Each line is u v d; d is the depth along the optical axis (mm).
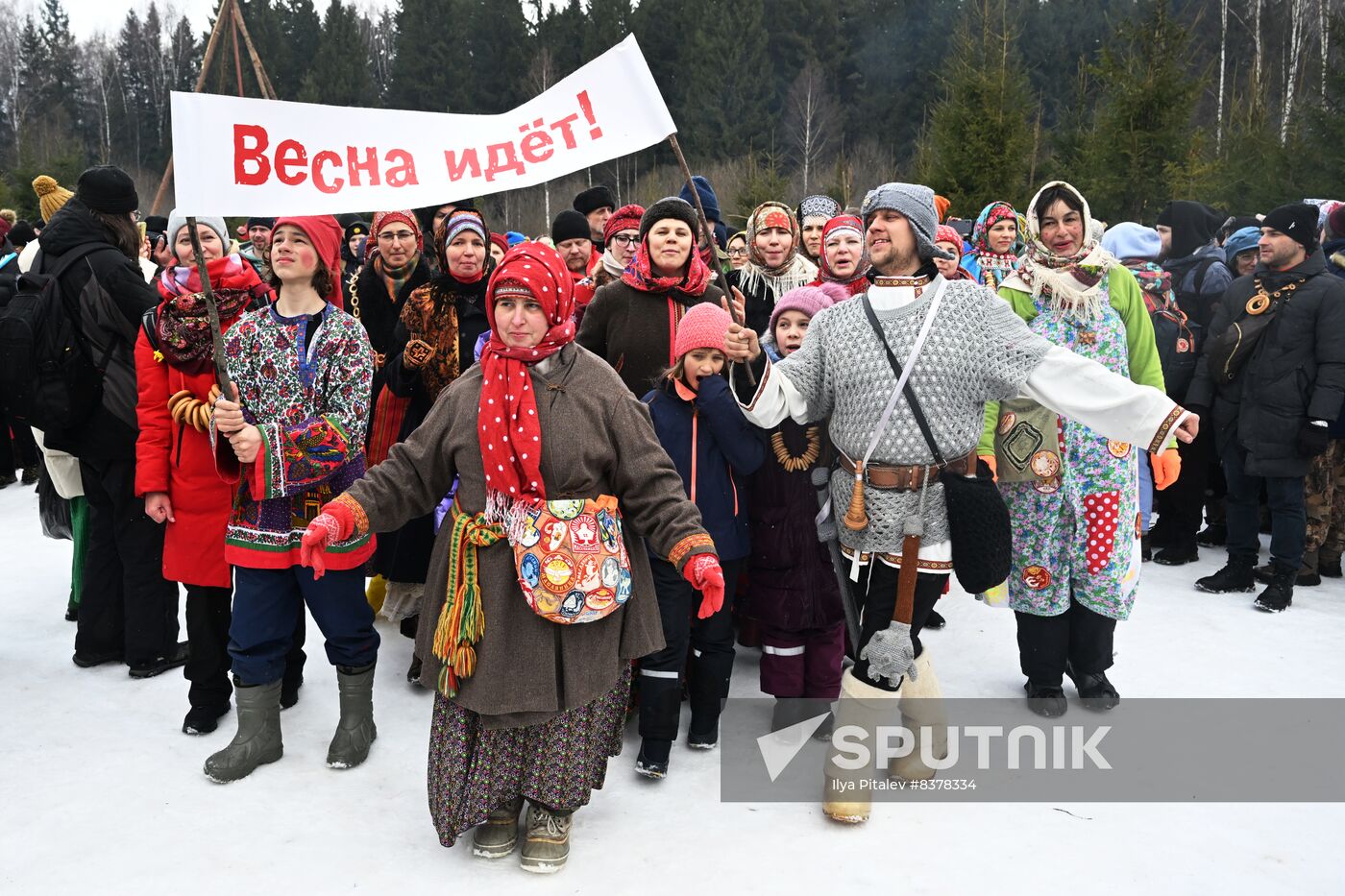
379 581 4746
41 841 2861
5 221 9758
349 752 3336
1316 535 5426
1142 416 2758
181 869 2736
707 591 2600
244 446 2949
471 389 2791
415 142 2953
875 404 2895
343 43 36438
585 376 2781
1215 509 6488
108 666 4227
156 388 3410
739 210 19953
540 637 2656
